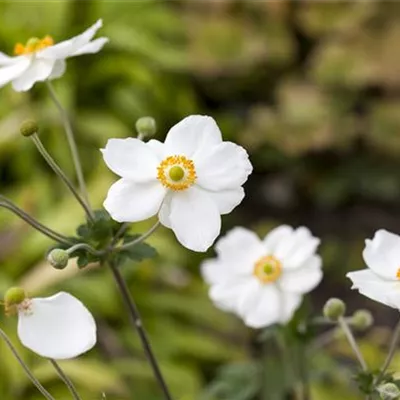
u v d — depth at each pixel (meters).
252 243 0.87
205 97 1.94
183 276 1.34
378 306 1.50
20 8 1.61
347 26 1.86
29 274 1.17
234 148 0.72
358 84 1.79
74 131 1.53
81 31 1.64
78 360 1.09
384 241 0.74
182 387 1.14
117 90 1.64
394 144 1.74
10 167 1.47
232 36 1.84
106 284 1.23
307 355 0.90
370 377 0.75
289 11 1.92
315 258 0.86
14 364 1.07
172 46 1.82
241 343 1.29
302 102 1.80
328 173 1.79
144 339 0.78
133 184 0.72
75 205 1.28
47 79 0.80
